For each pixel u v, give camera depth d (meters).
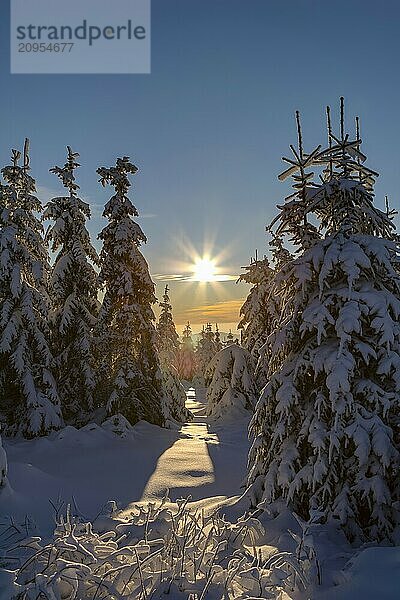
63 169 21.84
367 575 4.75
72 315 20.86
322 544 6.34
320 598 4.57
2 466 9.66
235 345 28.23
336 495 7.33
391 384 7.58
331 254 7.64
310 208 8.48
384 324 7.13
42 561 4.25
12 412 19.20
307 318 7.61
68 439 16.98
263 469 8.41
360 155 8.61
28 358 18.83
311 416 7.74
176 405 25.56
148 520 5.80
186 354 80.88
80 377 21.14
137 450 16.61
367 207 8.23
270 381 8.30
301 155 8.79
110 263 21.75
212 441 18.73
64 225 21.30
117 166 22.19
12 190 19.78
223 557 4.95
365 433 7.02
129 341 21.16
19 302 19.19
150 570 4.50
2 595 3.52
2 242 18.62
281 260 24.56
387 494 6.84
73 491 11.62
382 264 7.53
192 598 3.89
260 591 4.31
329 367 7.27
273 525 7.17
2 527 6.36
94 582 3.97
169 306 45.03
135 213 22.19
